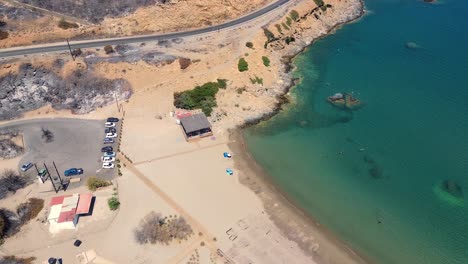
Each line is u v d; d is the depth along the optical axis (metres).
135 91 108.56
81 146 94.19
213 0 128.00
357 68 123.06
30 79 105.94
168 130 99.50
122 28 122.56
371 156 93.88
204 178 87.69
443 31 142.38
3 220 75.25
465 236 77.00
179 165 90.44
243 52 118.69
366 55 129.12
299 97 111.31
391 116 104.94
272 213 80.88
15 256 71.56
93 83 107.44
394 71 121.62
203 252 72.44
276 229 77.81
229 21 131.38
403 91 113.38
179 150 94.38
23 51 111.19
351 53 130.12
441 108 107.19
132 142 95.62
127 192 83.44
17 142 95.00
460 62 125.06
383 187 86.69
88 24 122.12
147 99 107.06
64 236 75.00
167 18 125.56
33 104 103.94
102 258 71.38
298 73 120.62
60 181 85.25
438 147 96.00
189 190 84.62
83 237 74.88
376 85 115.75
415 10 156.88
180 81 110.31
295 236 76.75
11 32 115.00
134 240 74.31
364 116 105.06
